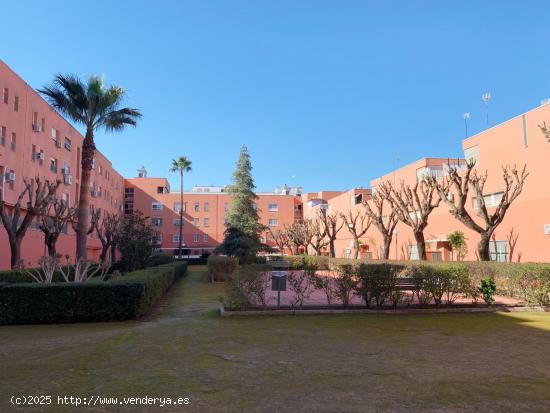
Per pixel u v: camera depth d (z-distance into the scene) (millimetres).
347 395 4559
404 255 31812
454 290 11453
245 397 4488
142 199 69125
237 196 43125
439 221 26906
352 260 25750
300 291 11305
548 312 11055
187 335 8000
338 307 11047
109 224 30641
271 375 5293
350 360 6062
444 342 7336
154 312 11734
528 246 19266
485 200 22594
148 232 27438
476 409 4176
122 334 8172
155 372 5449
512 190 20344
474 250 23094
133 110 21328
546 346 7035
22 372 5488
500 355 6395
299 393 4613
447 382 5023
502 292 13742
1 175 24781
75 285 10109
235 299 10781
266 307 10914
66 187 35812
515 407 4234
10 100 25828
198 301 14492
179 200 70062
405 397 4496
